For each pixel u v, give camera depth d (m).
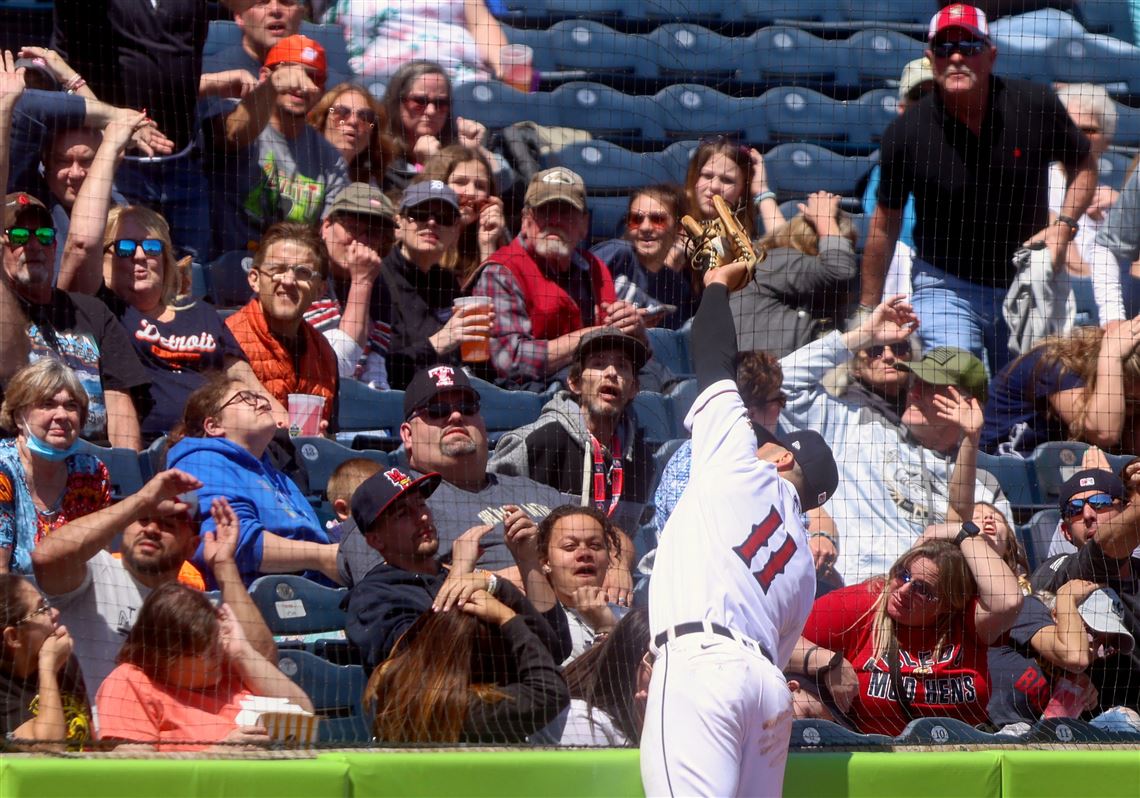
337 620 15.98
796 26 32.94
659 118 29.86
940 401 19.75
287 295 19.14
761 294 22.39
